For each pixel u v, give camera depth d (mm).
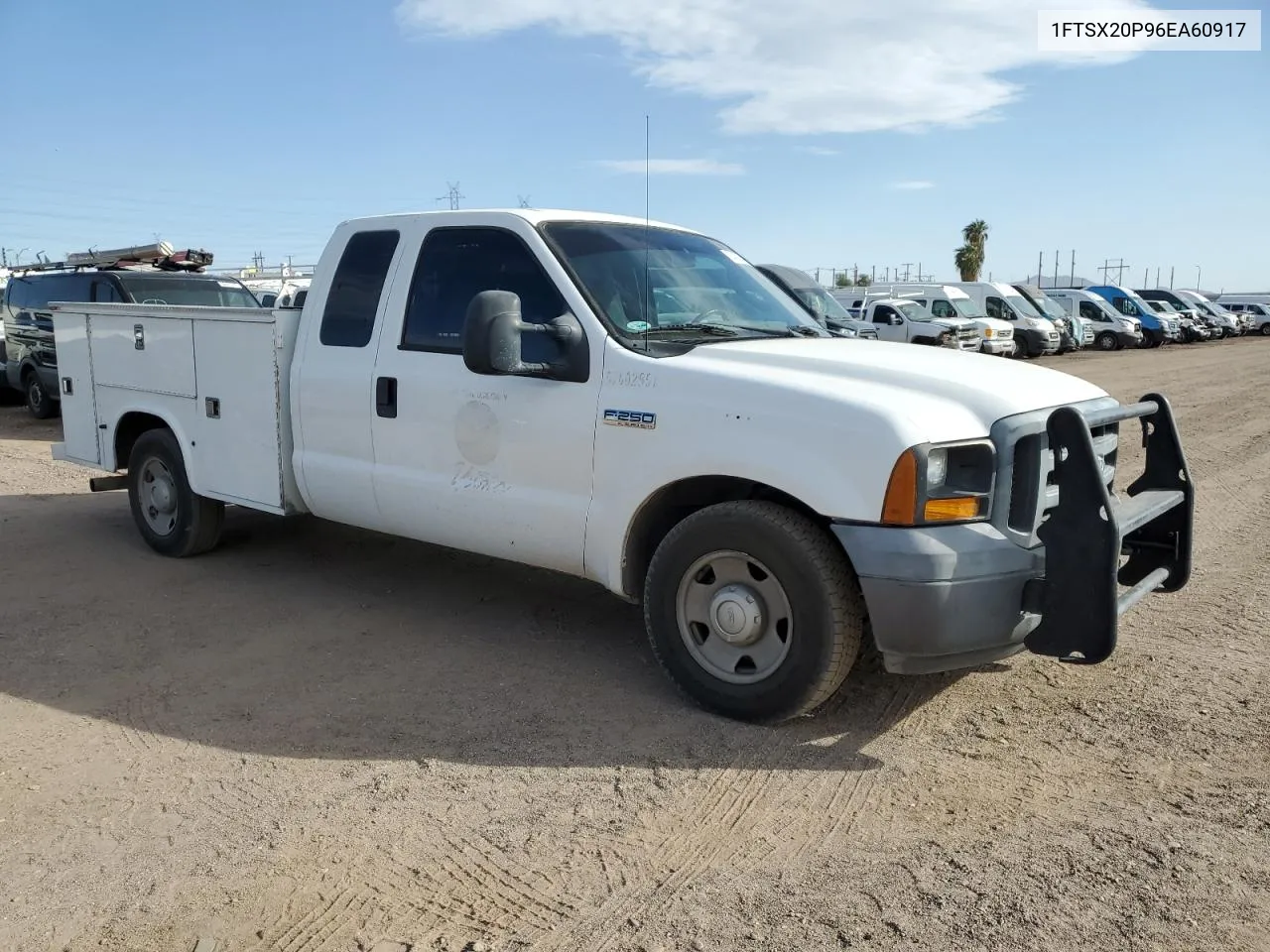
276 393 5512
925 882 2936
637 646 4969
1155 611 5434
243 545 6887
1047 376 4309
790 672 3830
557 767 3699
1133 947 2631
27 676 4598
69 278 13203
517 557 4707
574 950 2658
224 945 2699
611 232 4887
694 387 4016
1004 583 3584
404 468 5000
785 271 17453
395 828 3283
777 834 3223
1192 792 3443
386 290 5094
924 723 4039
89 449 7055
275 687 4473
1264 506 8297
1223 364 27891
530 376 4395
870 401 3662
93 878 3018
